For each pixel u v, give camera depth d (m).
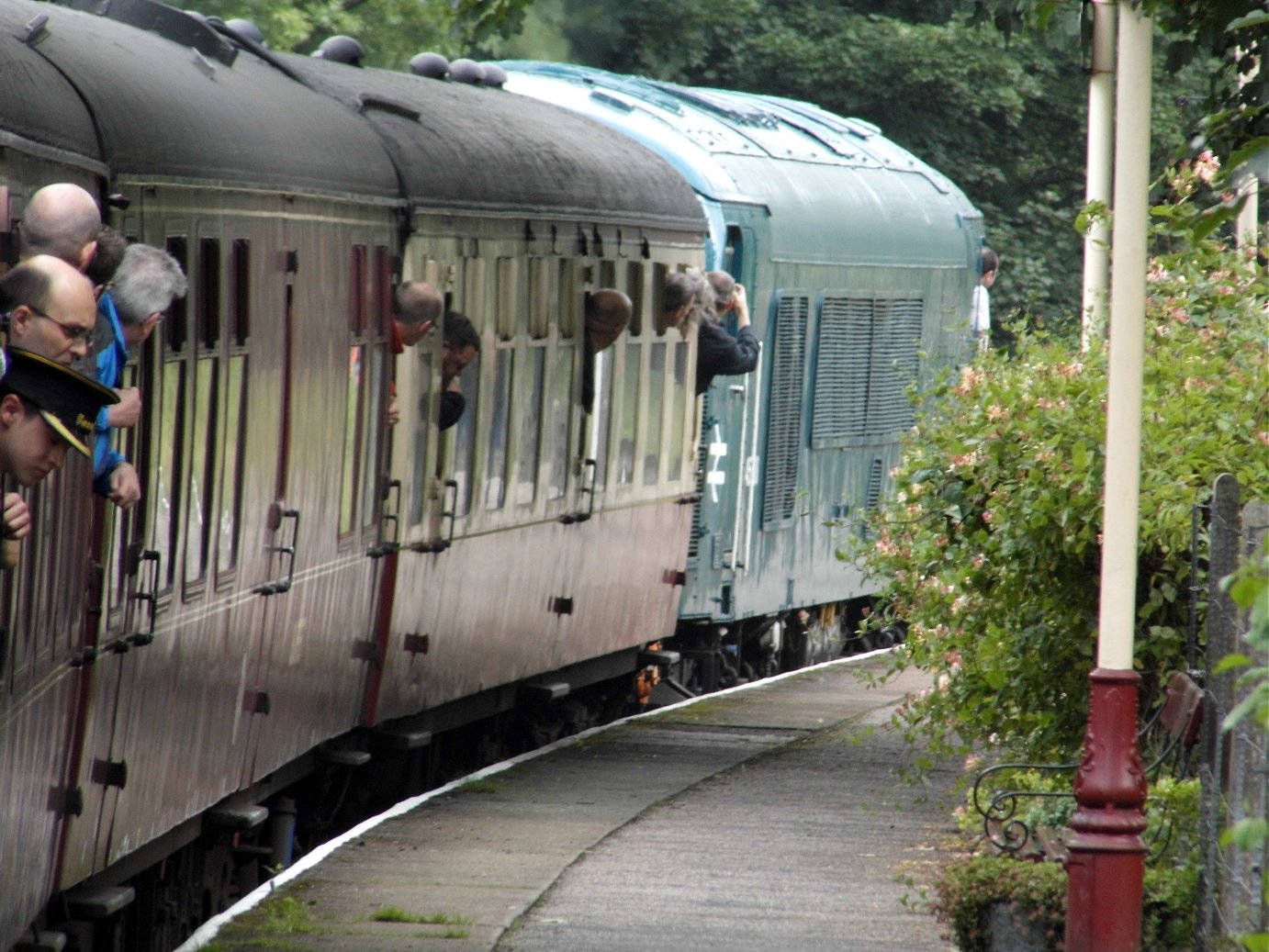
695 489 67.44
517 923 35.50
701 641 73.94
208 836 40.34
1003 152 145.50
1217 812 29.08
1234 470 35.88
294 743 42.03
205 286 34.94
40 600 27.14
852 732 58.31
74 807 29.59
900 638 92.50
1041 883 32.28
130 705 32.12
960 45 138.25
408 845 41.84
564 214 55.66
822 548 80.06
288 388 39.78
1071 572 38.03
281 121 40.53
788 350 75.12
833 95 139.25
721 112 77.25
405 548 47.72
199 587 35.41
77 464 28.14
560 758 53.00
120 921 36.09
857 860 41.16
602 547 60.44
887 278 83.56
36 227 24.39
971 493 39.41
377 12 109.44
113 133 30.42
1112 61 46.66
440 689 50.75
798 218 75.50
